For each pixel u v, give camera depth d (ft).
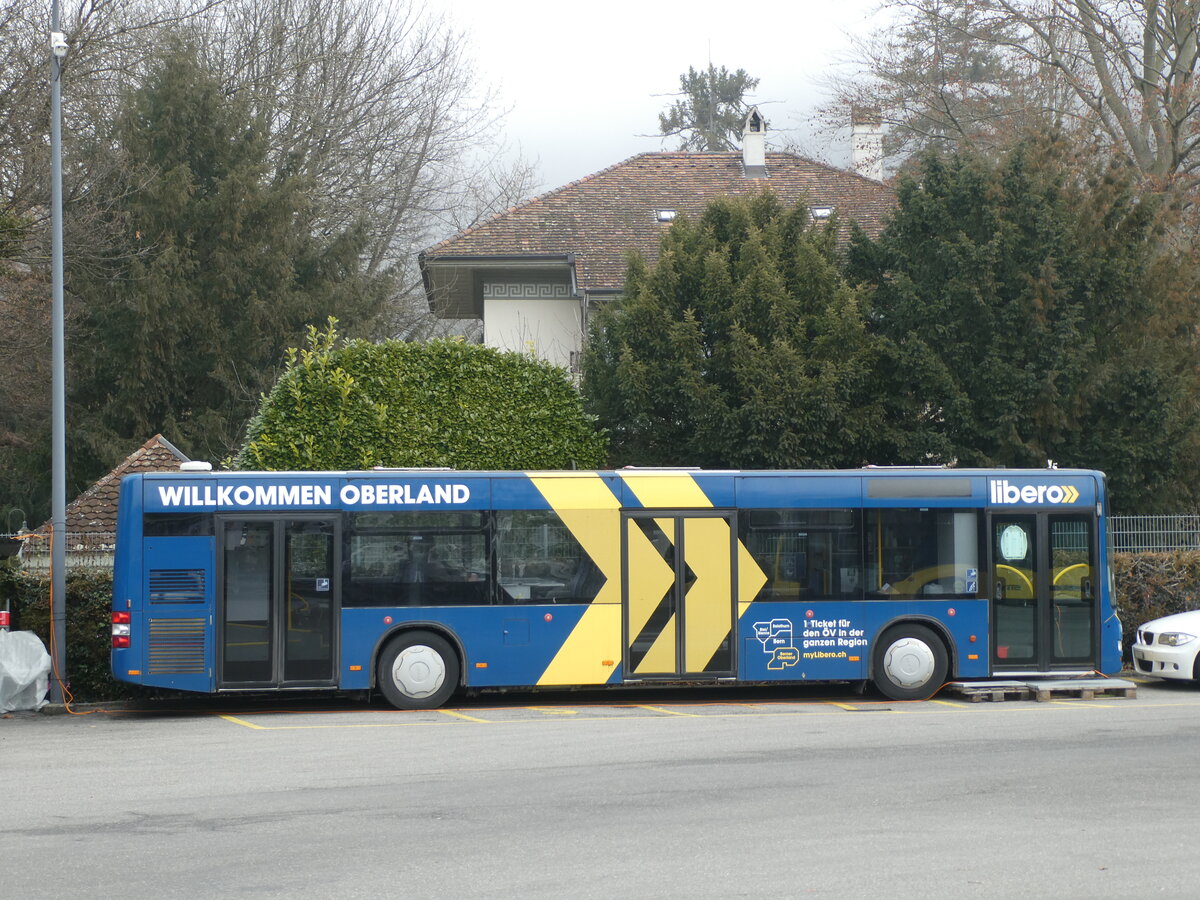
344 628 54.65
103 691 61.00
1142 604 71.61
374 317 114.52
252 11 132.26
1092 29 98.22
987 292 73.00
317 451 73.10
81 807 33.30
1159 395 72.18
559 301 109.70
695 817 31.07
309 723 50.96
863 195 113.60
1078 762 38.70
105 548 85.61
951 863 26.30
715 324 74.64
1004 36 101.76
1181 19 95.20
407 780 36.81
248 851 27.86
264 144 114.01
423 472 55.88
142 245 107.04
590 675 56.03
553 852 27.48
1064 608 58.70
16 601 60.80
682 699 59.06
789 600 57.16
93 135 107.24
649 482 57.00
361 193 136.67
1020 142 80.12
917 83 106.93
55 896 24.32
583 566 56.34
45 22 98.02
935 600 57.88
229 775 38.09
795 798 33.37
